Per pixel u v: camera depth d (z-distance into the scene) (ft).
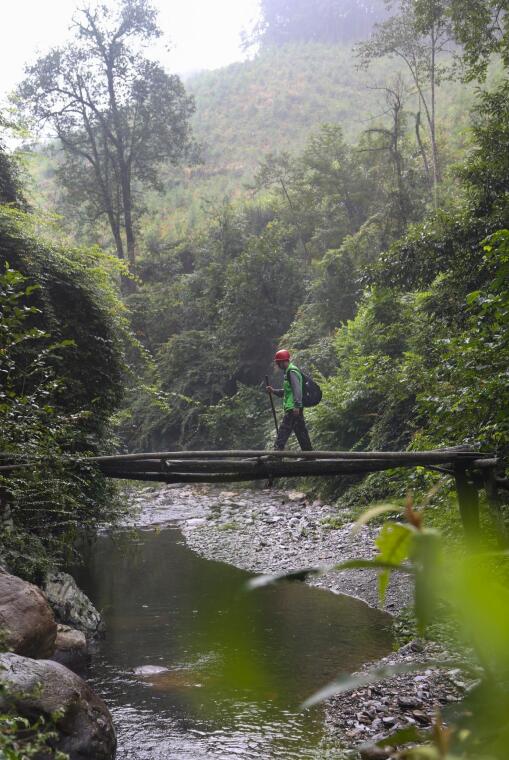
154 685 22.24
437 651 23.91
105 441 39.88
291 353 88.07
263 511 60.34
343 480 60.23
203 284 113.60
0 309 34.12
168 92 126.82
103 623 27.96
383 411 58.03
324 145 110.73
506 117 48.98
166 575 39.34
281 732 18.78
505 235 22.56
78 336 39.04
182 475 30.71
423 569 1.77
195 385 102.32
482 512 30.12
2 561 24.50
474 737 1.88
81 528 35.29
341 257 87.81
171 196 201.87
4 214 37.78
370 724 18.95
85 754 15.75
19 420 25.75
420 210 89.56
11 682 12.23
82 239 135.13
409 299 61.00
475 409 26.66
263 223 131.54
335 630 28.32
